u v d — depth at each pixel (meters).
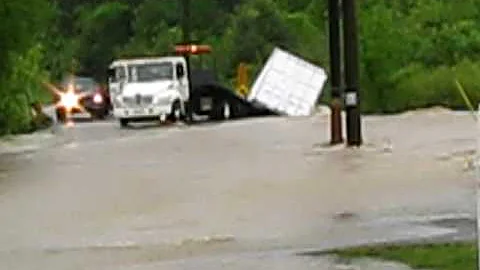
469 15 96.00
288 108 84.19
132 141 56.53
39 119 74.12
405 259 19.44
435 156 40.31
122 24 137.88
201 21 126.88
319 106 89.44
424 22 94.81
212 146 50.16
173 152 47.53
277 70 84.81
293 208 27.36
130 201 30.28
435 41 91.44
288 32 113.00
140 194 31.91
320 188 31.44
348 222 24.55
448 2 97.44
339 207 27.16
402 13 97.50
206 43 118.31
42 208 29.53
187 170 38.84
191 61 109.06
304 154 43.38
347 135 45.75
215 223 25.41
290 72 84.75
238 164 40.34
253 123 71.00
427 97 84.56
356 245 21.28
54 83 111.94
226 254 21.08
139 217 27.00
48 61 122.50
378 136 51.56
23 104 68.12
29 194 33.03
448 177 33.03
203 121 80.06
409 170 35.56
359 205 27.33
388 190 30.20
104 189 33.62
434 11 95.62
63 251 22.41
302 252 20.81
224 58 113.88
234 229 24.34
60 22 134.62
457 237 21.66
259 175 35.97
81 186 34.84
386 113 84.50
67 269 20.41
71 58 131.62
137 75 79.62
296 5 120.44
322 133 55.62
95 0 142.75
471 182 31.41
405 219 24.59
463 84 82.56
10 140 60.97
